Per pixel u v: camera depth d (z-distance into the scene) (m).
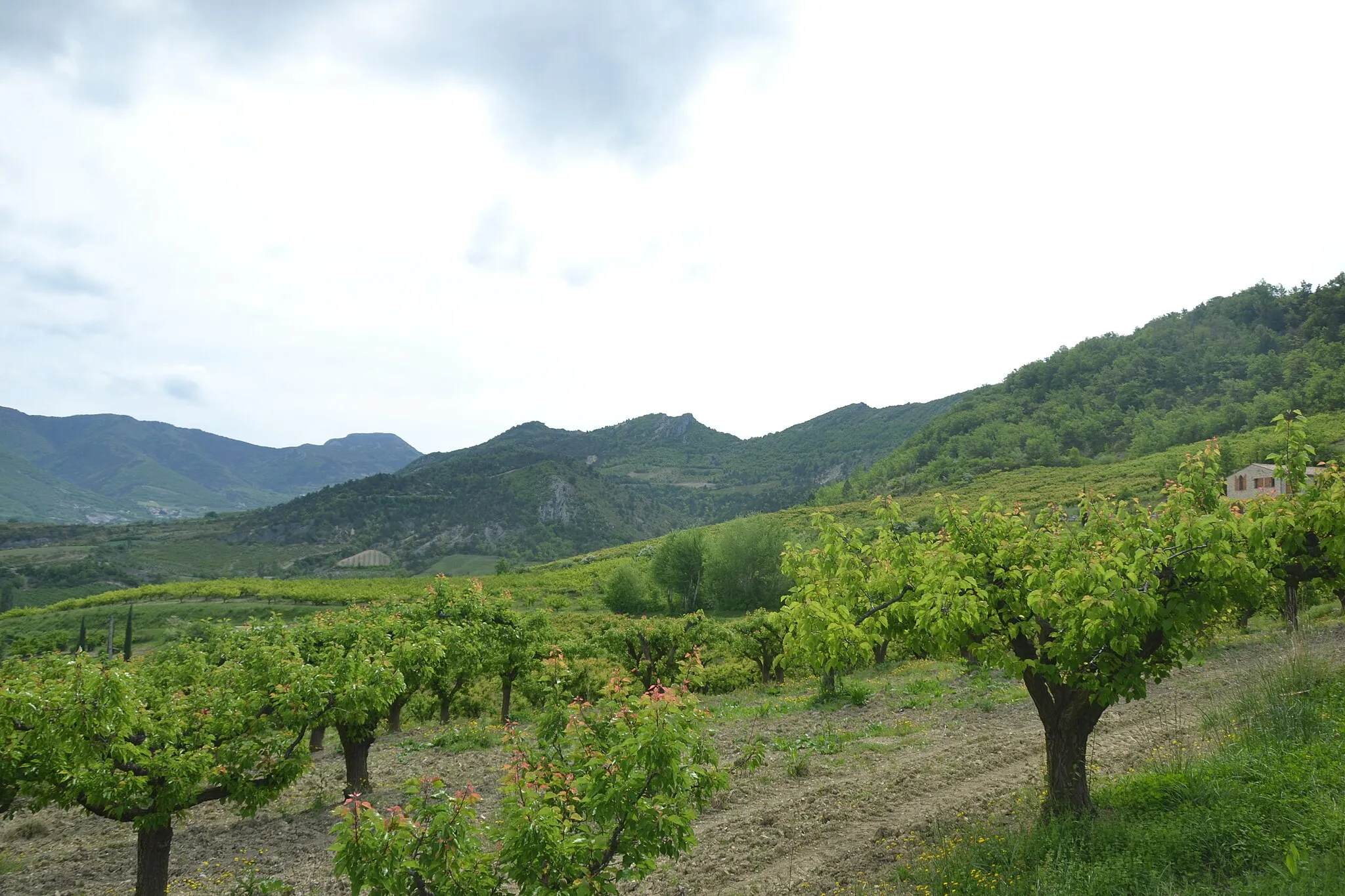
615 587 69.31
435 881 5.63
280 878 10.91
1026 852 8.05
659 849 6.07
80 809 15.31
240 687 12.02
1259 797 7.91
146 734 10.10
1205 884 6.54
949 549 8.94
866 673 28.19
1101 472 119.94
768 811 11.53
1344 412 116.00
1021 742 14.33
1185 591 8.36
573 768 6.56
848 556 10.05
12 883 11.41
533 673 23.03
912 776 12.73
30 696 8.70
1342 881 5.80
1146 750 12.38
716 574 68.19
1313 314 178.12
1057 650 8.23
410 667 16.58
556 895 5.43
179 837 13.26
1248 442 98.12
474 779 15.85
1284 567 8.77
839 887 8.62
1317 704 11.36
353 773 14.86
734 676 29.61
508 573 122.81
